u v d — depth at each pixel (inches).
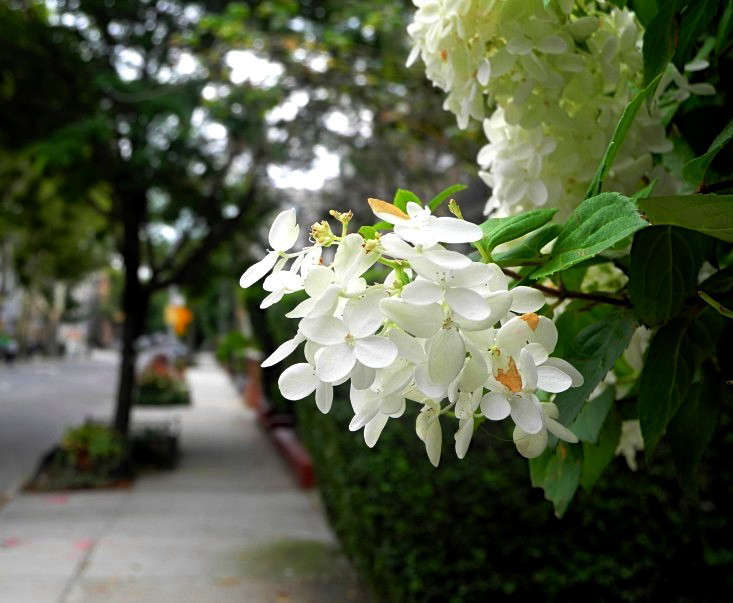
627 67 59.5
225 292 1127.6
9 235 761.6
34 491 363.9
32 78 360.8
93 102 375.2
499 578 149.2
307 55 280.5
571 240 44.3
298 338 39.4
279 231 42.3
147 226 445.1
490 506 165.9
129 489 370.3
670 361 55.6
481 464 181.0
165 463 430.0
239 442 539.5
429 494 166.7
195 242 515.2
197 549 257.4
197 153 382.9
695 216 44.4
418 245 37.4
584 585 149.4
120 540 269.3
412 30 58.9
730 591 153.6
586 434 66.2
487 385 38.1
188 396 831.1
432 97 246.8
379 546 174.4
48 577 224.7
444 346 36.3
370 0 289.9
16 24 356.5
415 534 159.3
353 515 202.7
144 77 389.1
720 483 160.1
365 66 282.2
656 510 163.9
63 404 829.8
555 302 57.4
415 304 36.3
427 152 323.0
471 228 37.7
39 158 332.8
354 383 36.4
